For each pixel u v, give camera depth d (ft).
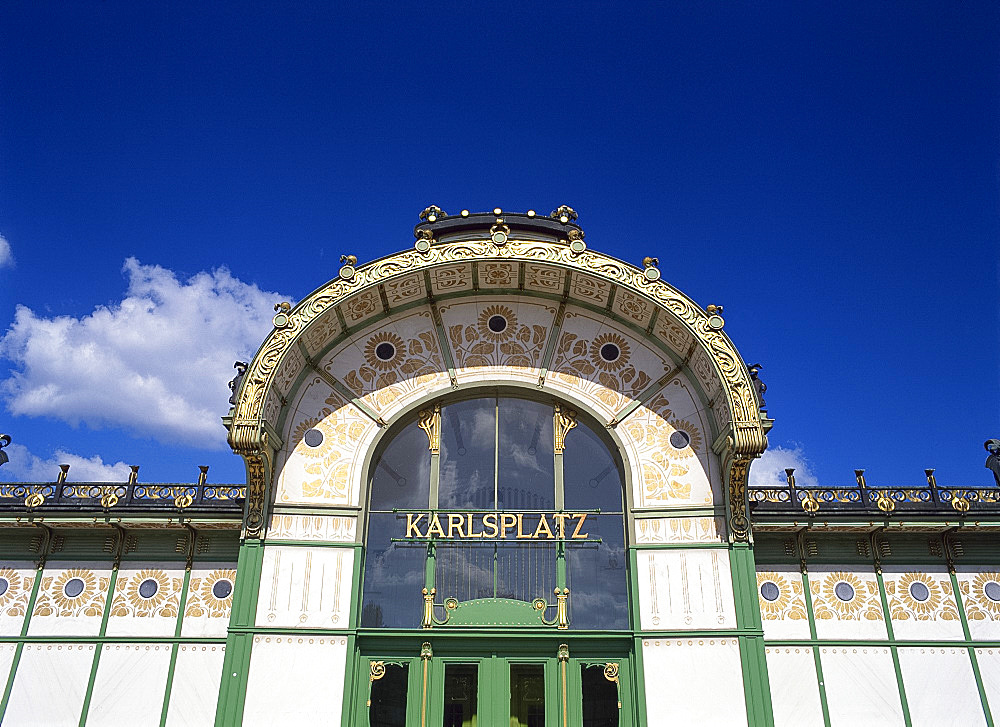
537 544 47.91
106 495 50.34
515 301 53.47
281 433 49.06
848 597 51.49
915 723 48.49
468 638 45.24
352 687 43.45
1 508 49.85
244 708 42.45
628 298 49.90
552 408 51.65
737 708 43.09
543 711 44.50
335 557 46.44
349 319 50.98
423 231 49.88
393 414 50.39
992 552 52.60
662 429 50.11
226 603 50.42
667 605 45.55
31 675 48.26
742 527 46.65
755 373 47.19
